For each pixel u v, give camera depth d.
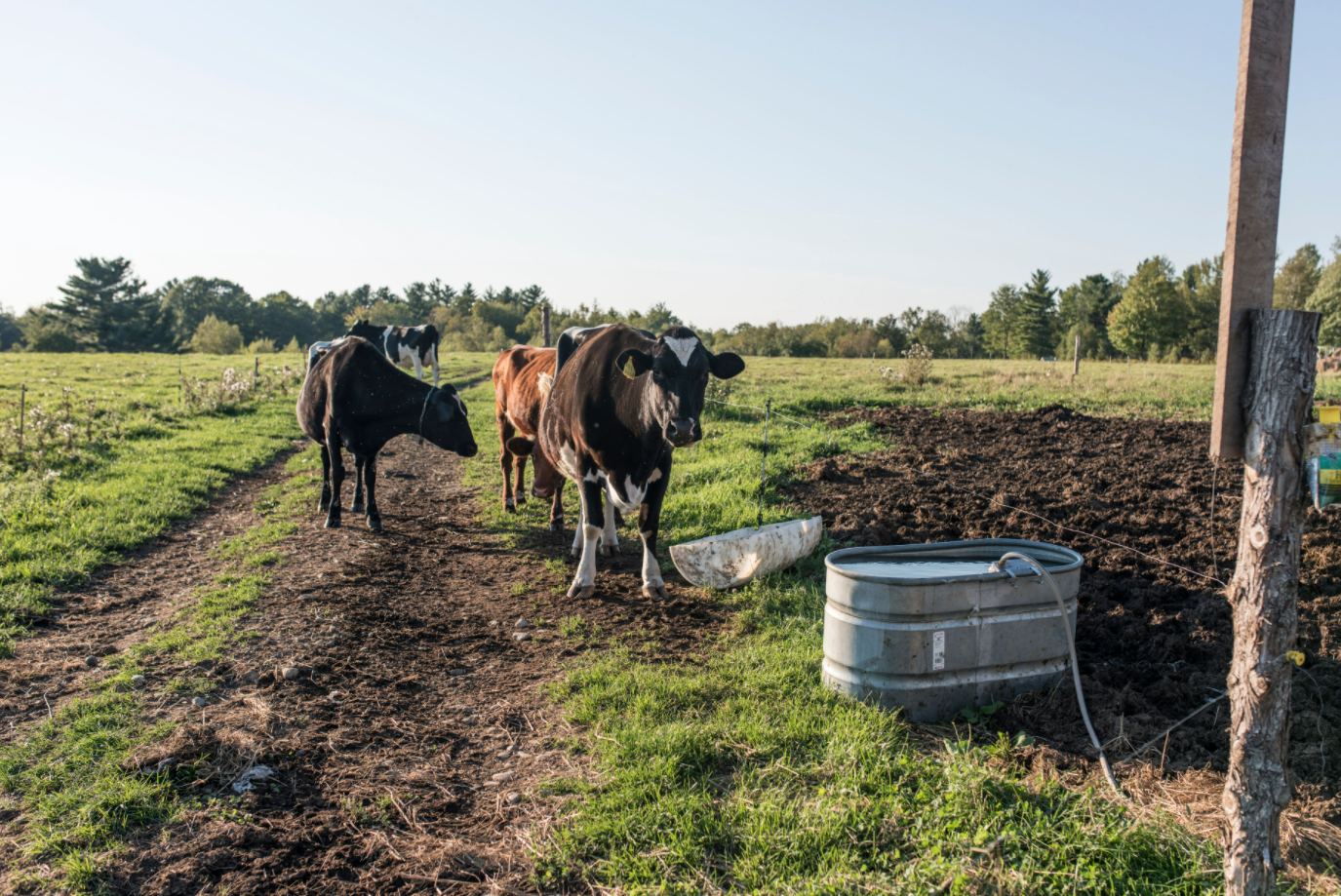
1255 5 2.43
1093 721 4.32
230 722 4.44
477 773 4.09
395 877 3.26
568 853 3.34
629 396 6.22
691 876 3.18
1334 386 18.02
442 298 124.56
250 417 16.97
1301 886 3.02
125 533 8.20
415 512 9.81
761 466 10.15
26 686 5.00
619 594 6.73
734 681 4.94
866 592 4.43
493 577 7.29
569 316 64.56
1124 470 9.84
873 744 3.98
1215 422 2.65
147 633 5.88
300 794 3.84
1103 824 3.26
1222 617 5.50
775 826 3.40
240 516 9.57
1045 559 5.09
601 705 4.68
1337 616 5.41
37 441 11.73
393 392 8.72
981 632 4.46
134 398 18.34
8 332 112.69
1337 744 4.02
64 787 3.86
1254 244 2.53
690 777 3.88
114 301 81.19
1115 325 68.56
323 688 4.96
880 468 10.09
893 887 2.96
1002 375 22.20
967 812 3.37
